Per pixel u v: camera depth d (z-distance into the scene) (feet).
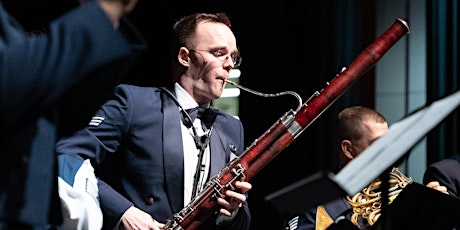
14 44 5.74
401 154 8.83
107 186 12.32
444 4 21.63
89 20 5.93
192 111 12.98
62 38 5.85
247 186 11.85
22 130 6.21
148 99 12.89
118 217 12.02
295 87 23.31
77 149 12.02
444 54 21.62
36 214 6.30
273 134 12.06
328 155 22.36
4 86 5.64
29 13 9.21
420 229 10.12
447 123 21.11
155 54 23.58
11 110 5.74
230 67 13.14
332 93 12.14
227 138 13.28
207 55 12.97
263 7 23.72
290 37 23.39
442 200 9.93
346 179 8.61
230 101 24.26
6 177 6.13
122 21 6.20
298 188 8.57
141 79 23.58
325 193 8.69
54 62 5.80
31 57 5.75
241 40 23.90
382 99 22.71
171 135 12.67
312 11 23.09
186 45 13.09
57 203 7.25
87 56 5.91
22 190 6.23
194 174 12.64
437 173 16.85
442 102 8.93
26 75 5.71
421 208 10.07
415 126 8.84
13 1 8.74
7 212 6.12
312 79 23.06
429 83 21.74
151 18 23.58
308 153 22.68
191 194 12.58
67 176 11.03
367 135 14.94
